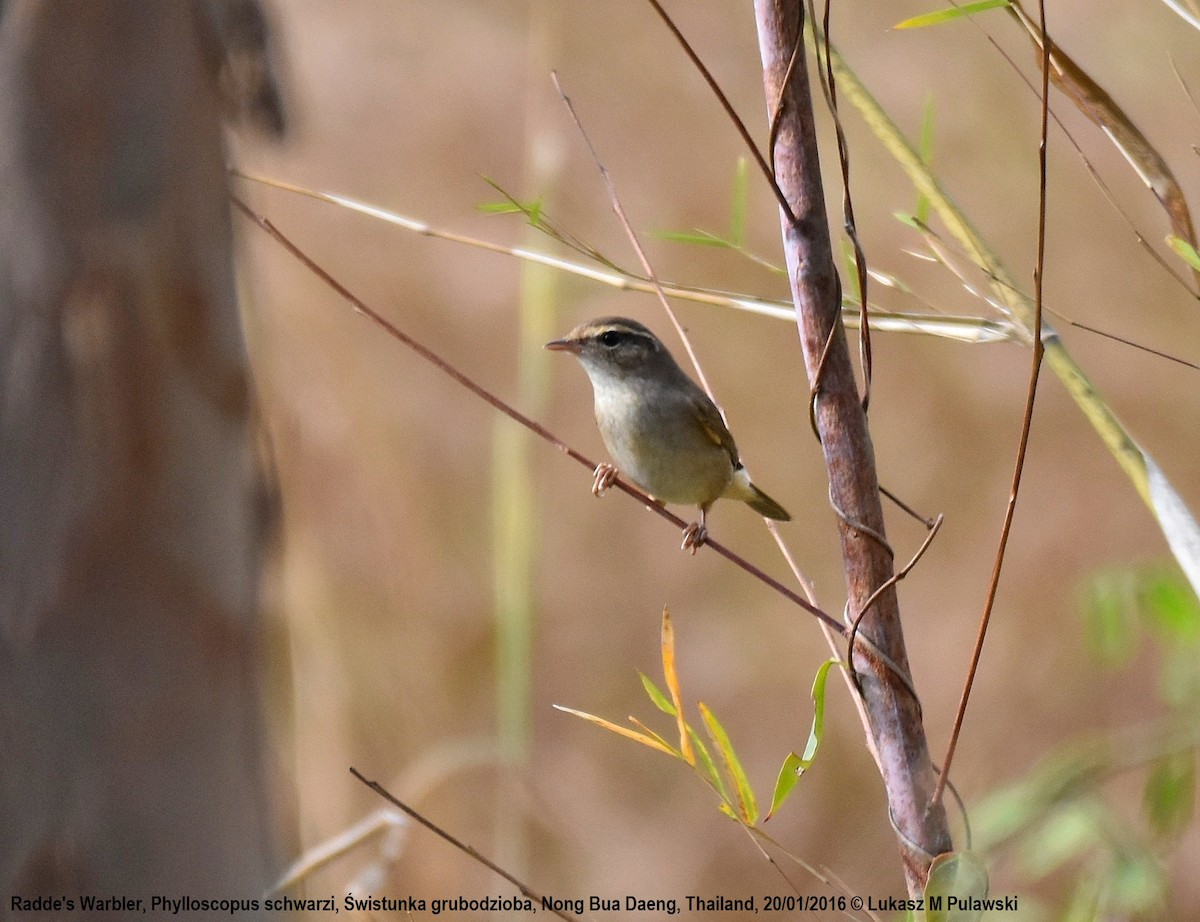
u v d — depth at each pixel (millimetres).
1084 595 8680
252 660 4234
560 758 16094
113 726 3994
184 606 4035
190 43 4043
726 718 16516
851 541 5027
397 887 11422
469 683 13570
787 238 5145
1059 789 7859
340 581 12781
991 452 16766
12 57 3848
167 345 3955
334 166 16375
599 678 16625
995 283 5973
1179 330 16188
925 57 16281
